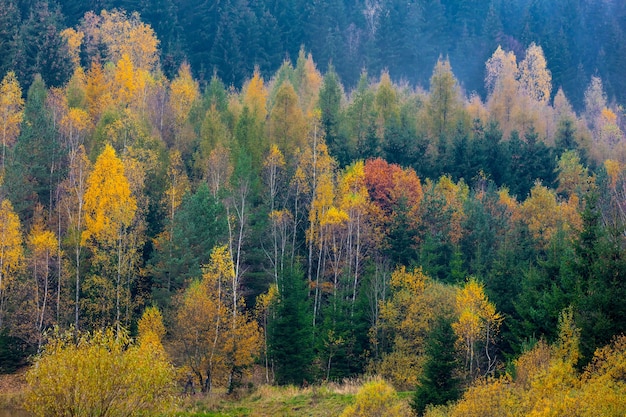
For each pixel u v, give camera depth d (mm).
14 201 56312
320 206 57688
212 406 40875
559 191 78938
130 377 25703
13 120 67938
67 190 59375
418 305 47156
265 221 60156
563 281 40125
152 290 53125
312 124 70438
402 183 66125
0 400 43250
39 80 77875
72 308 52406
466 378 38094
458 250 56781
